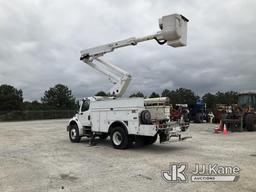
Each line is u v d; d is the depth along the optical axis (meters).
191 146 12.17
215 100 74.25
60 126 26.84
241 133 17.98
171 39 10.76
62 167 8.23
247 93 21.67
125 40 12.80
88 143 13.59
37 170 7.89
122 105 11.52
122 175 7.23
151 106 11.36
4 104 77.50
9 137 16.61
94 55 14.10
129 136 11.48
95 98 13.20
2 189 6.16
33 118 50.91
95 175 7.27
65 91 91.44
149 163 8.66
